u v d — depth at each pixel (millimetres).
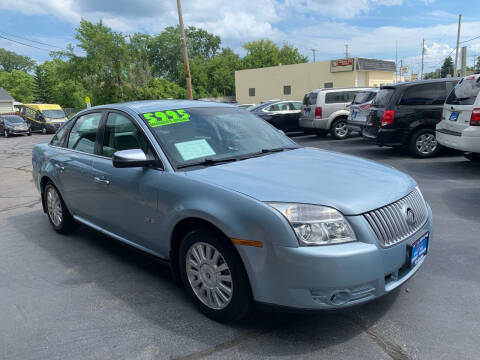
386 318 2895
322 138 14719
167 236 3164
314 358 2490
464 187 6457
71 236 5051
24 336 2881
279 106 15703
